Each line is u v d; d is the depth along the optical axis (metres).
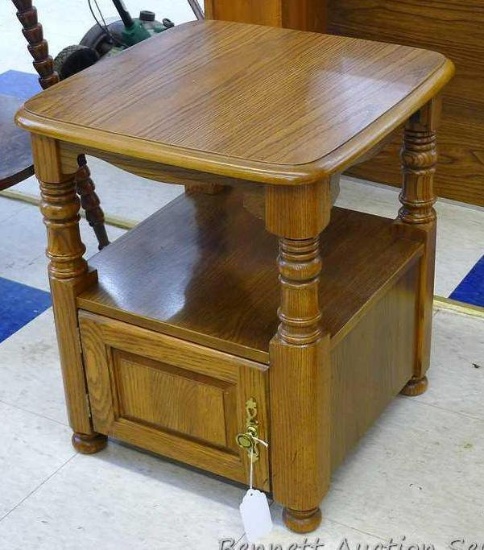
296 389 1.42
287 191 1.30
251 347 1.44
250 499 1.51
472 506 1.60
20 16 1.98
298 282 1.36
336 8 2.35
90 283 1.59
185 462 1.62
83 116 1.44
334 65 1.56
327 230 1.72
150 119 1.42
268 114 1.41
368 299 1.54
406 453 1.71
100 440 1.73
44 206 1.51
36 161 1.48
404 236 1.70
